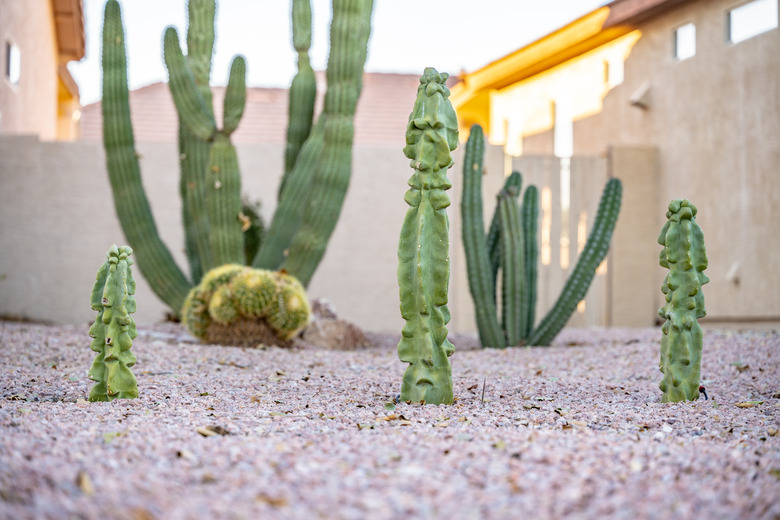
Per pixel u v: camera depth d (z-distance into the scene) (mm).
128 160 7902
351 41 7531
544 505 2379
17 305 10641
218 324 7074
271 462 2754
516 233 7391
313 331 7758
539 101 14055
